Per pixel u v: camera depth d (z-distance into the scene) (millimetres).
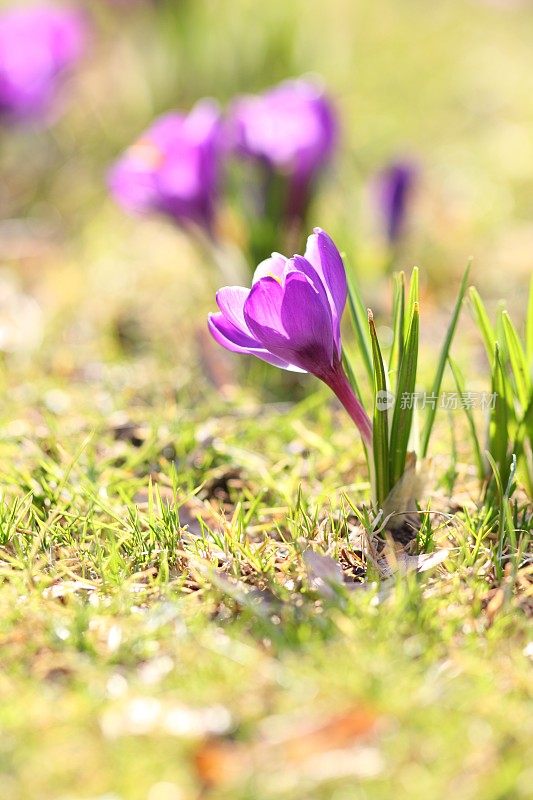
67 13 1273
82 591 735
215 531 775
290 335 725
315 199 952
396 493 753
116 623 717
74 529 764
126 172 918
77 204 1229
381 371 740
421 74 1667
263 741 676
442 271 1037
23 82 1205
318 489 797
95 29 1613
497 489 767
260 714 683
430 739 674
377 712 680
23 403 873
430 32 1894
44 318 970
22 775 668
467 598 726
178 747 674
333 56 1558
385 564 743
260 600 728
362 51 1739
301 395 896
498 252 1102
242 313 730
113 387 893
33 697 689
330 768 669
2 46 1195
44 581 731
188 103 1404
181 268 1047
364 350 782
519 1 2037
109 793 664
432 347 939
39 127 1318
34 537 753
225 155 922
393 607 715
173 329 959
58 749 674
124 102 1472
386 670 691
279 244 923
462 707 681
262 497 796
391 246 1001
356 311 782
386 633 705
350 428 844
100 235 1143
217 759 671
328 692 686
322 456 825
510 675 698
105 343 945
